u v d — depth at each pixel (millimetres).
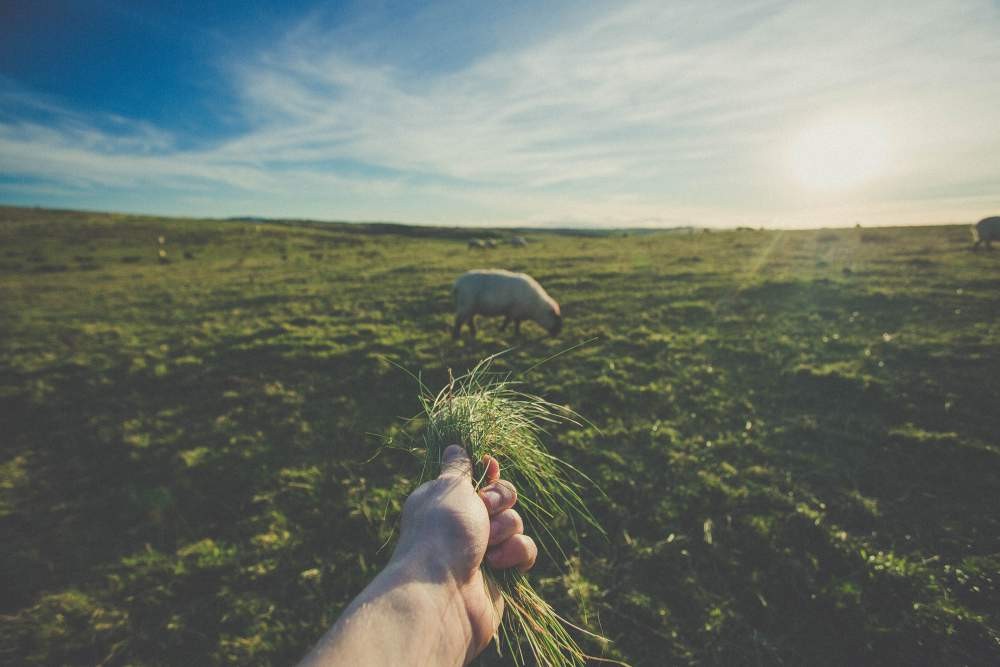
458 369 9000
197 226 61906
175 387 8750
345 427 6820
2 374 9609
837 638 3293
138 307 16641
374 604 948
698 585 3773
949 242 23703
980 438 5680
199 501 5215
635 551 4172
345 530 4629
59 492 5574
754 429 6285
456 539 1225
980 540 4055
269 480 5531
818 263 18906
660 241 35750
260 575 4082
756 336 10188
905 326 10172
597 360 9125
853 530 4297
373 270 24609
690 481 5117
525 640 3328
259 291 19016
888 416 6445
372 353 9961
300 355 10055
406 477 5422
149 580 4094
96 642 3570
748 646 3283
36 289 21344
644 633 3426
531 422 2213
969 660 3014
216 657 3395
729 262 20906
